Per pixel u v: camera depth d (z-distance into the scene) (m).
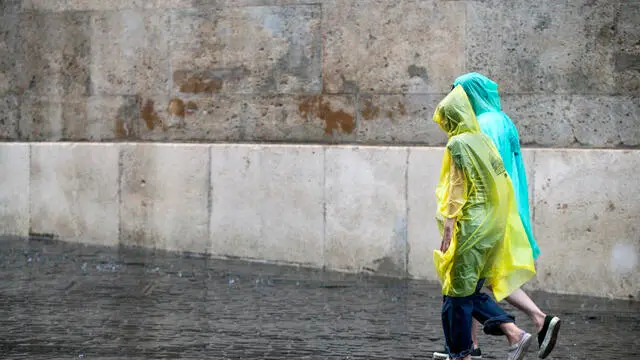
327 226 15.11
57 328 11.12
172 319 11.64
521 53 14.27
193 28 16.77
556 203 13.33
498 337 11.02
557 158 13.30
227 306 12.41
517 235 9.47
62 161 17.44
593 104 13.84
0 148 17.98
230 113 16.53
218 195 16.06
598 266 13.09
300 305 12.52
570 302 12.77
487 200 9.22
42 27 18.03
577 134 13.95
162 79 17.06
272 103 16.20
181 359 9.77
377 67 15.34
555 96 14.08
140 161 16.72
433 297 13.09
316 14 15.77
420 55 15.02
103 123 17.59
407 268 14.51
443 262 9.22
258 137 16.34
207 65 16.70
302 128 15.98
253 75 16.33
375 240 14.70
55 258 15.73
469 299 9.27
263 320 11.62
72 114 17.86
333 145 15.45
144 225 16.75
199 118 16.78
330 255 15.10
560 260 13.33
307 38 15.88
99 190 17.11
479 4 14.53
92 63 17.64
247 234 15.81
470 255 9.14
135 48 17.27
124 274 14.51
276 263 15.59
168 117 17.05
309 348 10.26
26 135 18.27
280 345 10.38
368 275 14.74
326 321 11.61
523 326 11.60
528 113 14.27
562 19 13.98
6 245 16.94
